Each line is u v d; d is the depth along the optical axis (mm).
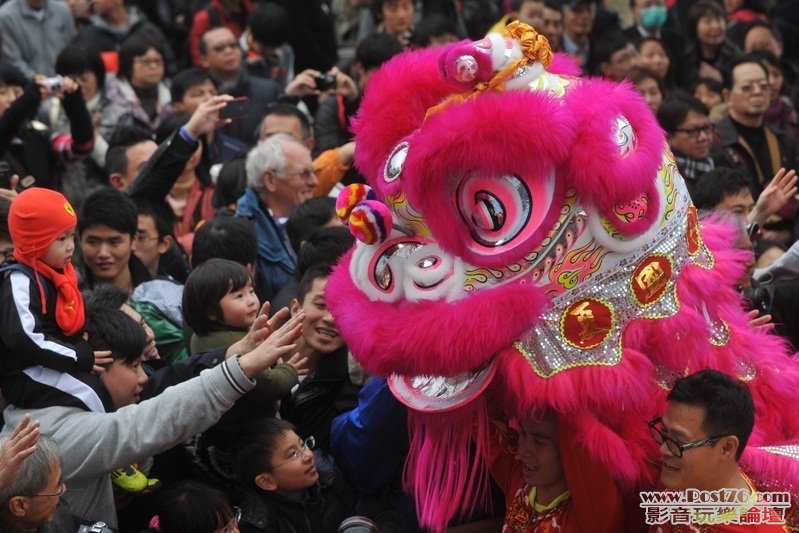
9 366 5066
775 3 13633
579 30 11961
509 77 4391
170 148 7320
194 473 5426
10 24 11117
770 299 6668
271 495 5184
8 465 4336
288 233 7371
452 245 4344
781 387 4789
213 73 10414
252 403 5309
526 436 4617
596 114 4250
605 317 4375
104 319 5262
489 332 4242
